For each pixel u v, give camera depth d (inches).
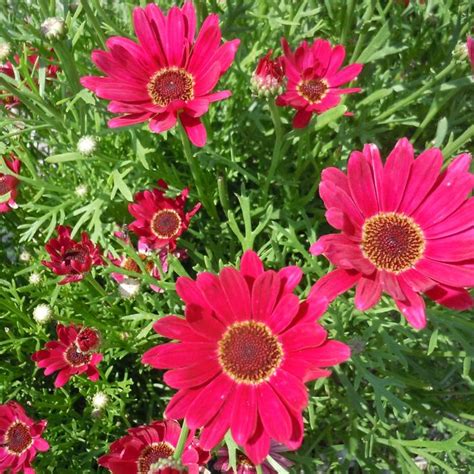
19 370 9.2
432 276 5.6
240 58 10.0
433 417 8.5
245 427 5.1
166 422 7.5
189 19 7.0
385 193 5.9
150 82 7.0
